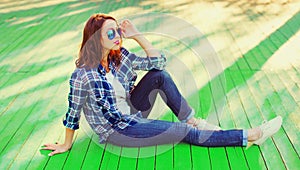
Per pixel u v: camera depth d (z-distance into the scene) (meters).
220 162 2.12
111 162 2.13
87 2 5.70
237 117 2.56
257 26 4.51
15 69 3.42
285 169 2.06
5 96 2.93
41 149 2.25
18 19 4.98
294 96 2.84
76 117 2.09
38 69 3.42
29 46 4.00
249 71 3.27
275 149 2.21
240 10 5.20
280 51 3.72
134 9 5.22
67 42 4.08
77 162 2.13
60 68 3.43
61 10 5.34
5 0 6.00
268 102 2.75
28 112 2.68
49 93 2.96
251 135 2.18
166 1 5.64
